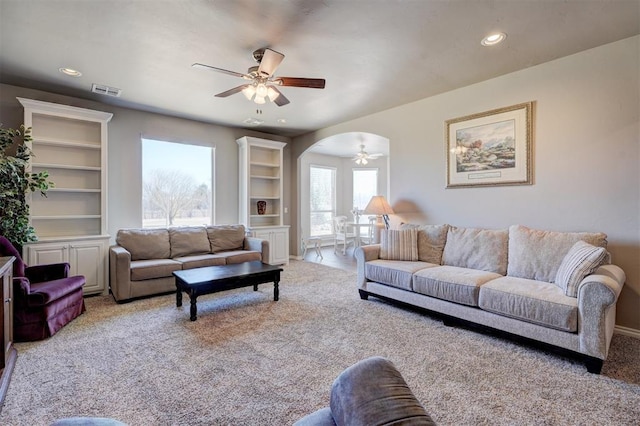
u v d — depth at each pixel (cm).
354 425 87
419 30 261
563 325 227
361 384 99
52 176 404
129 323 306
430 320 317
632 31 265
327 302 373
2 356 205
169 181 516
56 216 389
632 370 221
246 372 217
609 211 289
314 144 626
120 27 255
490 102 365
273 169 648
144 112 483
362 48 291
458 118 392
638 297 276
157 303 368
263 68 268
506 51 299
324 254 744
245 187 578
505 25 255
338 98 428
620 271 252
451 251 359
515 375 215
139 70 336
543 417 172
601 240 274
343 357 239
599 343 213
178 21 247
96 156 433
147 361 231
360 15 240
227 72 277
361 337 275
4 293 211
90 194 431
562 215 316
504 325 262
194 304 312
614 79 285
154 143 501
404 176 455
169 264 399
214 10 233
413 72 345
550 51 299
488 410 178
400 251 382
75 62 318
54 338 271
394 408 88
